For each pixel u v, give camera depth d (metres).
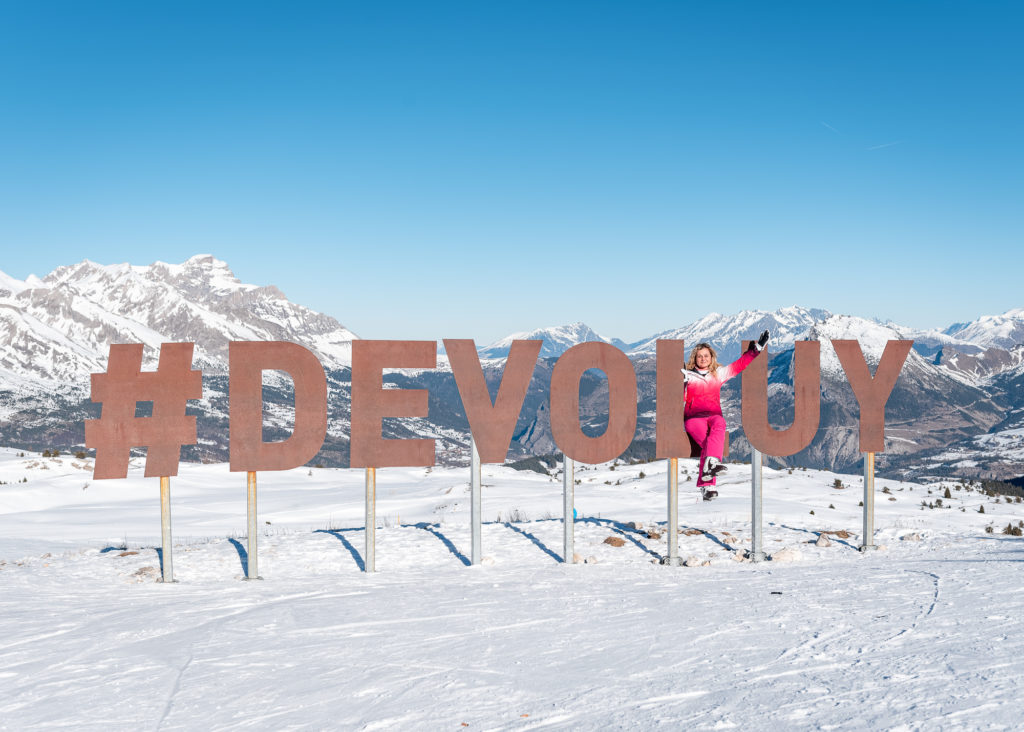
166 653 9.16
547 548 16.33
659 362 15.16
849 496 35.34
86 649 9.46
